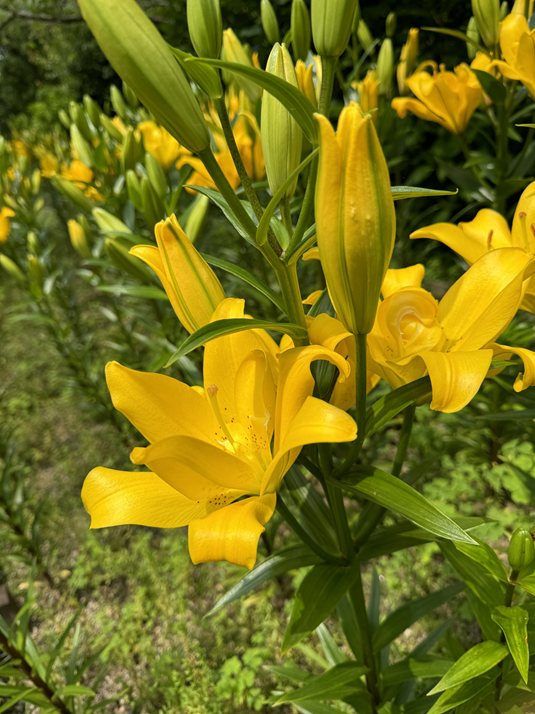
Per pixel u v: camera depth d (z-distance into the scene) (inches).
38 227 49.3
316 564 16.1
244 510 11.5
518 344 23.1
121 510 12.7
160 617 36.7
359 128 9.1
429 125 60.3
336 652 25.9
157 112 10.3
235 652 34.1
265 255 12.1
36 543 39.5
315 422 10.6
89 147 35.7
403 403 13.1
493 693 16.9
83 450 53.7
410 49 31.9
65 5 133.4
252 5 63.0
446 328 14.2
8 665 24.6
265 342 13.2
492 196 30.1
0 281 92.5
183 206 54.8
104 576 40.1
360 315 10.8
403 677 19.4
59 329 48.6
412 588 33.0
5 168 44.2
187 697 29.0
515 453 35.3
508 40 21.4
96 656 27.1
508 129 28.3
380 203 9.5
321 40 11.5
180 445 11.4
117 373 12.9
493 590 16.4
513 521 31.5
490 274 13.7
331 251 10.0
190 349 10.5
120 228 30.4
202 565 38.8
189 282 12.9
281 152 12.9
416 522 11.8
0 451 40.8
